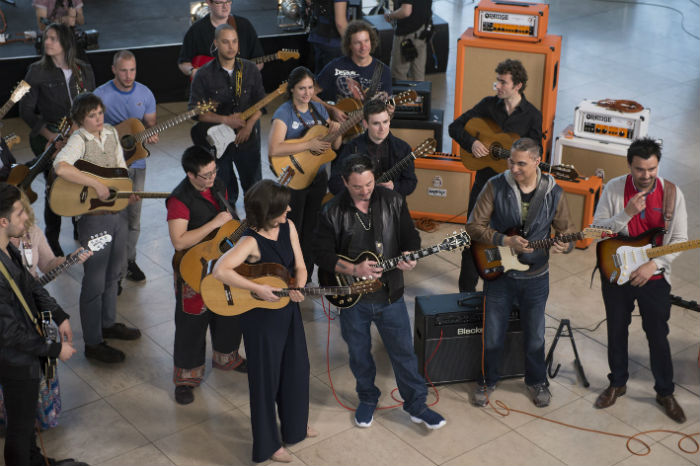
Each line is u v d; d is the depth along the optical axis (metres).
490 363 4.48
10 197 3.55
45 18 8.20
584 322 5.23
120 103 5.54
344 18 7.26
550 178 4.12
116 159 4.77
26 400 3.72
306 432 4.20
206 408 4.53
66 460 4.02
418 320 4.61
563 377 4.74
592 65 9.65
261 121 8.30
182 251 4.23
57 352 3.71
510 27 6.12
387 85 5.57
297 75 5.04
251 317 3.86
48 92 5.66
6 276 3.57
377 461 4.14
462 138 5.26
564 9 11.66
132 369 4.84
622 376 4.48
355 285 3.77
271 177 7.08
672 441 4.24
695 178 7.03
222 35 5.50
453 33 10.69
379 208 3.95
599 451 4.18
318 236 3.99
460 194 6.35
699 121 8.19
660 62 9.78
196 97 5.70
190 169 4.09
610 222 4.16
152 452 4.21
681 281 5.64
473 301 4.61
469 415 4.45
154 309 5.41
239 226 4.12
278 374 3.95
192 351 4.48
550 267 5.84
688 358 4.86
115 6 10.16
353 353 4.24
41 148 5.80
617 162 6.18
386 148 4.69
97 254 4.66
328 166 6.59
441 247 3.83
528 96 6.25
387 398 4.60
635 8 11.74
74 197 4.68
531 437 4.29
